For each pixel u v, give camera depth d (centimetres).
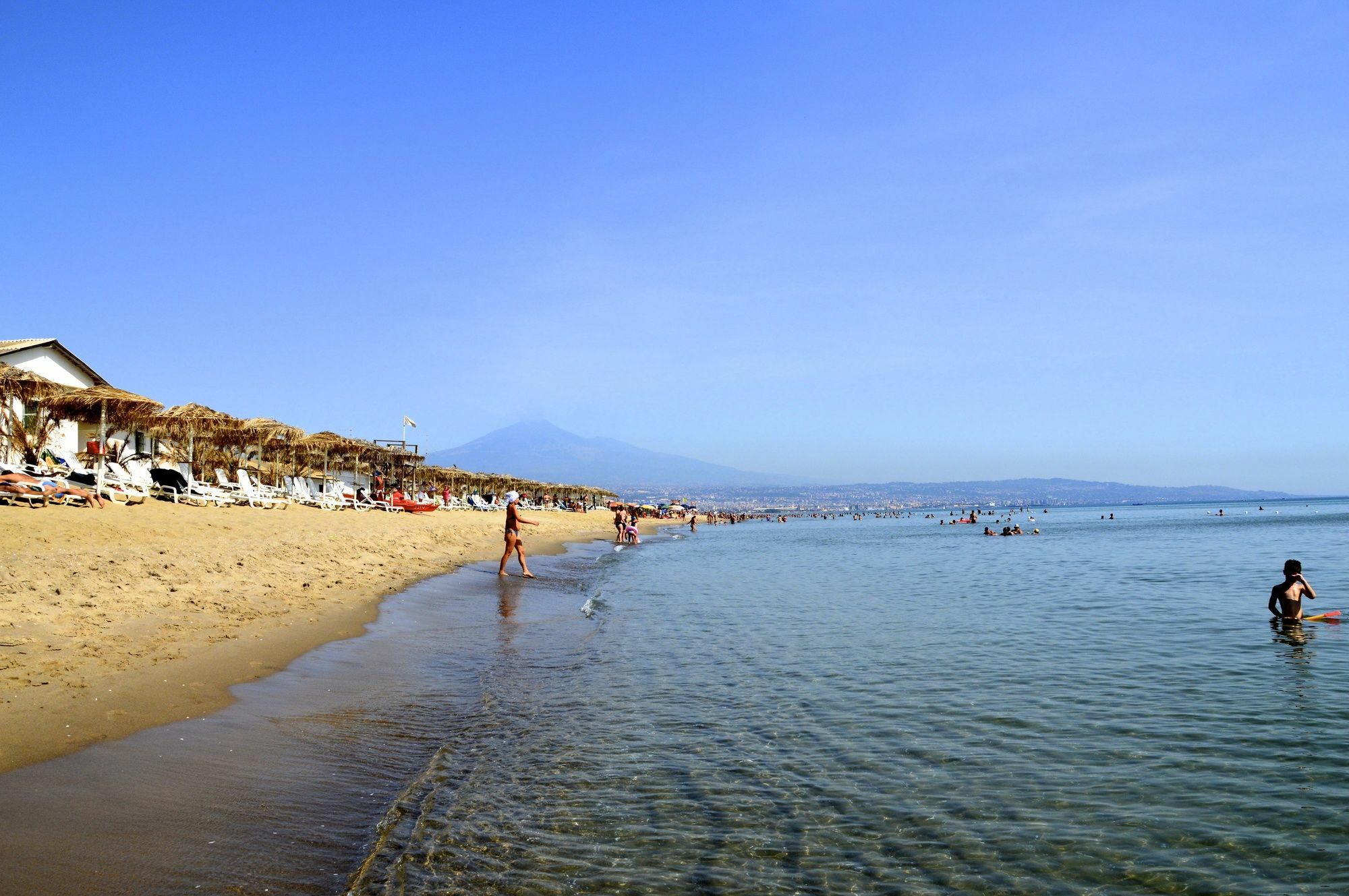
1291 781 687
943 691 998
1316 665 1151
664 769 709
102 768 591
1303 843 568
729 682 1039
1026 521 11050
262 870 477
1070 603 1892
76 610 1036
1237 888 507
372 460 5025
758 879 512
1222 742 795
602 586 2225
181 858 478
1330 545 4078
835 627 1508
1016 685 1032
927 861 541
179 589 1273
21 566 1216
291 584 1509
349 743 725
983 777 696
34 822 499
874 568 3061
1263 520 8700
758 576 2705
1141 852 558
